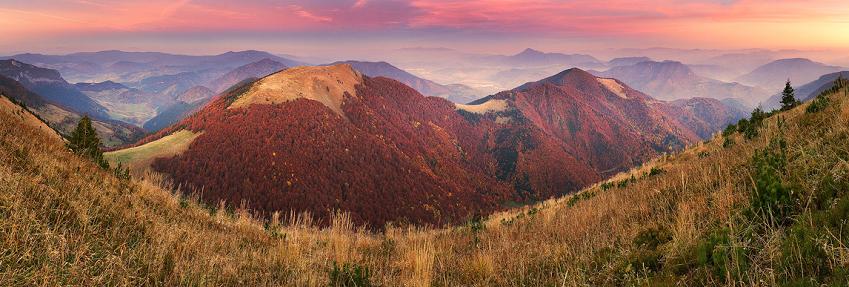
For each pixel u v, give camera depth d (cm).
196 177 13575
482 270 646
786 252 357
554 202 1675
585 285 483
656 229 593
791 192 462
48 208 559
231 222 1088
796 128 852
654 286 413
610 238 659
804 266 339
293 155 16188
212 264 564
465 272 657
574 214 973
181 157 14575
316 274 608
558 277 532
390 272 692
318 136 18362
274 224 1119
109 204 702
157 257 539
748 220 473
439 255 799
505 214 1762
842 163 500
